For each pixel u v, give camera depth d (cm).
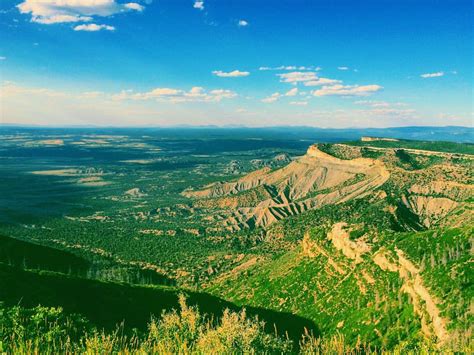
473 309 7950
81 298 10019
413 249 11638
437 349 2703
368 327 10175
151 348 2412
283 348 2492
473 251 9919
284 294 14912
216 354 2369
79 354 2412
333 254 15225
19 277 9531
